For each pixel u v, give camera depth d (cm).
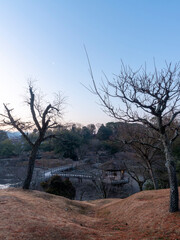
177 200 958
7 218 856
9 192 1548
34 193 1608
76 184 3934
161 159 2416
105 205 1686
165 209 1016
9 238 672
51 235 761
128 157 3803
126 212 1236
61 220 1005
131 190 3538
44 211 1126
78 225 995
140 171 2731
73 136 5631
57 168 5147
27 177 1773
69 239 759
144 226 929
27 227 786
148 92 930
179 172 2492
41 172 4553
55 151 6325
